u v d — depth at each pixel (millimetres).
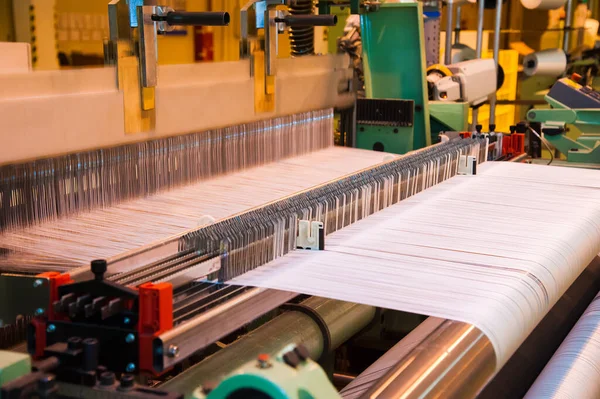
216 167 2184
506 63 5570
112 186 1831
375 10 2795
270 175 2236
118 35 1751
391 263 1470
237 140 2250
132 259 1196
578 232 1808
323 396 800
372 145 2926
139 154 1897
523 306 1349
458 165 2451
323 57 2678
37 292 998
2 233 1544
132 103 1819
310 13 2723
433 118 3070
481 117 5273
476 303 1280
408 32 2895
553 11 6172
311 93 2596
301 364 814
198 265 1200
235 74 2207
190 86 2010
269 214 1521
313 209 1612
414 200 2047
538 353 1958
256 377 767
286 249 1516
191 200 1905
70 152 1659
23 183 1579
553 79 5914
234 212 1775
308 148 2623
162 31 1825
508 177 2432
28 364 840
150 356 904
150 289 909
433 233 1706
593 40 6207
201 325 987
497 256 1552
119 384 858
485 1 4215
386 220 1819
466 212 1921
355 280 1354
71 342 883
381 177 1934
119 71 1771
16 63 1589
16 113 1502
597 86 5297
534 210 1972
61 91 1625
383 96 3029
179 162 2039
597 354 1720
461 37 5617
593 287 2508
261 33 2283
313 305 1570
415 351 1123
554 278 1533
